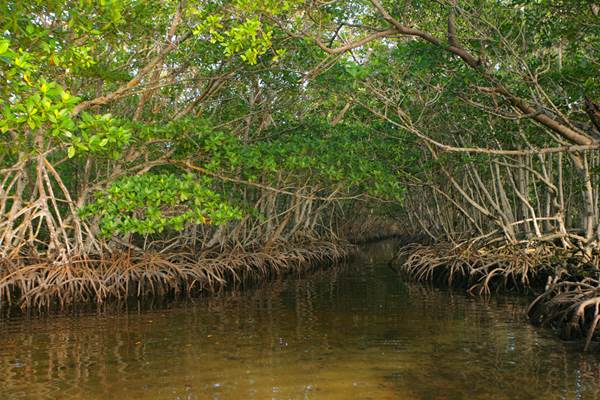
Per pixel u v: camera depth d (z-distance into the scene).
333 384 6.72
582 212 18.23
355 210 32.84
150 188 11.49
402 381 6.84
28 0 8.03
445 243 19.19
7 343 8.76
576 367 7.38
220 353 8.12
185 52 14.20
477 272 15.07
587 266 12.01
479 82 11.12
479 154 15.61
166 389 6.53
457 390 6.52
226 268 16.11
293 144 14.54
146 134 12.12
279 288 15.40
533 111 8.75
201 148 12.96
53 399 6.21
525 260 14.28
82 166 15.96
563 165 17.34
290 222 23.20
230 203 16.73
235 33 9.69
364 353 8.12
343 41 10.25
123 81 13.59
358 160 15.41
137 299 13.32
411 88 13.05
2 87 7.26
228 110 17.23
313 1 9.48
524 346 8.48
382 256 26.94
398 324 10.14
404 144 16.86
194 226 17.23
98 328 9.88
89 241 13.20
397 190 15.32
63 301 12.07
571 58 11.95
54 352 8.21
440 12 11.28
